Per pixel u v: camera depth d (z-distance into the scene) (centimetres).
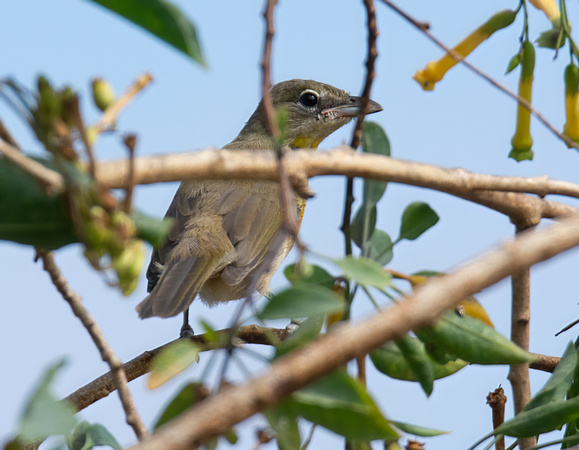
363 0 712
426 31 660
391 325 393
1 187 448
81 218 412
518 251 452
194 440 353
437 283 423
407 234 789
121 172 490
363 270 541
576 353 705
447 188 677
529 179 701
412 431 596
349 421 434
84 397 863
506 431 655
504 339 602
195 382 479
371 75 733
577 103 870
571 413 644
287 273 731
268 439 470
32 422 375
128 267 424
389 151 820
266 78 515
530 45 866
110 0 386
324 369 376
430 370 628
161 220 452
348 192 727
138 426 626
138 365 888
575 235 471
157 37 393
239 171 543
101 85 416
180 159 517
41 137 398
